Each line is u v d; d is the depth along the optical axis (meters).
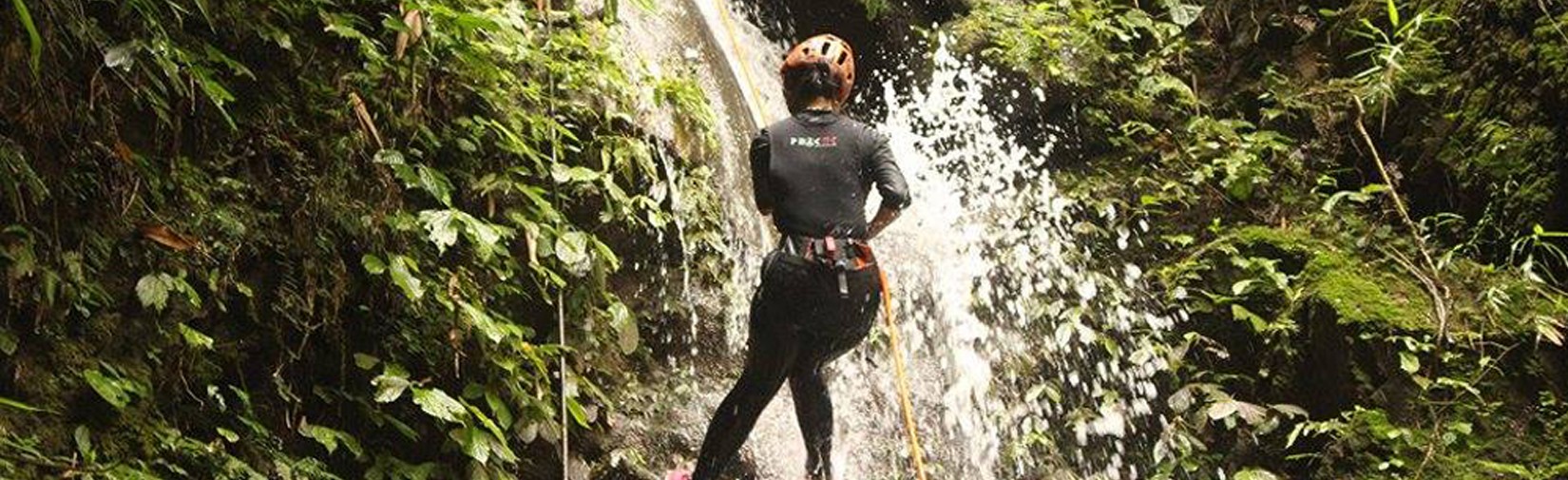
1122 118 10.75
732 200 8.75
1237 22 11.35
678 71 9.09
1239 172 10.11
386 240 6.80
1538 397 8.46
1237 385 9.07
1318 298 8.88
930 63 11.19
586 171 7.56
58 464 5.37
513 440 7.12
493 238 6.75
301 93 6.70
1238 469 8.72
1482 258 9.38
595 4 8.83
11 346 5.36
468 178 7.28
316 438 6.16
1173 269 9.67
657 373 7.92
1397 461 8.18
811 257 6.60
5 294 5.41
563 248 7.25
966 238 9.94
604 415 7.53
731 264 8.45
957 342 9.18
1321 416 8.77
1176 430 8.79
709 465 6.89
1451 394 8.44
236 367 6.20
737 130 9.38
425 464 6.68
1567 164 9.14
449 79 7.37
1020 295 9.59
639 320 7.95
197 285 6.07
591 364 7.59
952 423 8.70
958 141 10.81
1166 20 11.60
